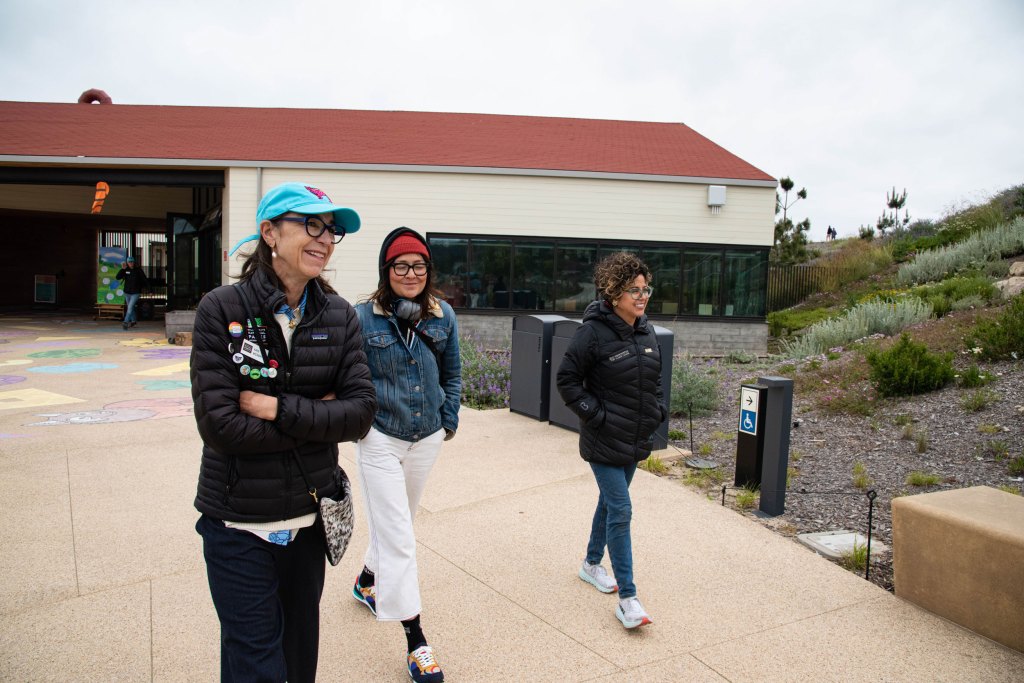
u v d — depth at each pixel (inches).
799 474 224.8
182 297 753.6
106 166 569.6
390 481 108.9
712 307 600.7
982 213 725.9
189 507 181.2
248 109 781.3
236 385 77.5
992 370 308.2
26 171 566.9
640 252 595.2
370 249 584.1
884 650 119.2
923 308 472.1
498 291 593.6
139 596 132.3
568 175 585.6
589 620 127.6
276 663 79.5
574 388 126.3
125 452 232.7
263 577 80.0
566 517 181.0
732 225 597.9
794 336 601.0
